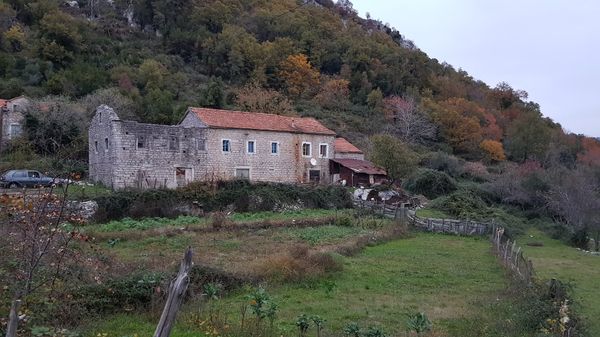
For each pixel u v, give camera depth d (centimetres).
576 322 1376
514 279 2058
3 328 996
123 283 1437
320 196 4700
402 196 5294
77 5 11800
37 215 973
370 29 15612
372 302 1769
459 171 7106
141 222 3491
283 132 5356
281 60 10544
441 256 2869
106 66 8925
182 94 8575
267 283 1917
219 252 2580
